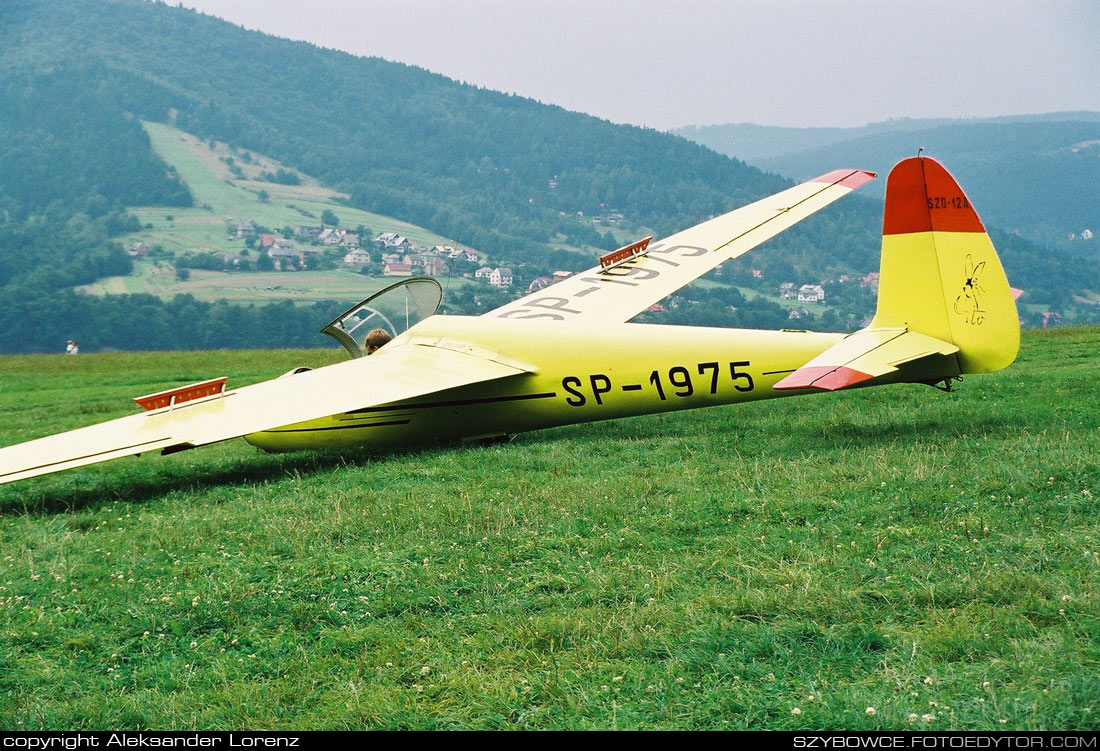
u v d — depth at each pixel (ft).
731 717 14.98
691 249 55.21
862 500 24.97
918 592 18.44
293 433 39.58
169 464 40.11
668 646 17.29
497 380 38.58
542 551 23.06
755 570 20.26
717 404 38.04
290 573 22.79
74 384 76.07
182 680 17.85
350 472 34.35
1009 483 25.16
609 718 15.19
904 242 33.58
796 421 38.17
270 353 99.04
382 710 16.02
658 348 37.91
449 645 18.33
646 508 25.89
